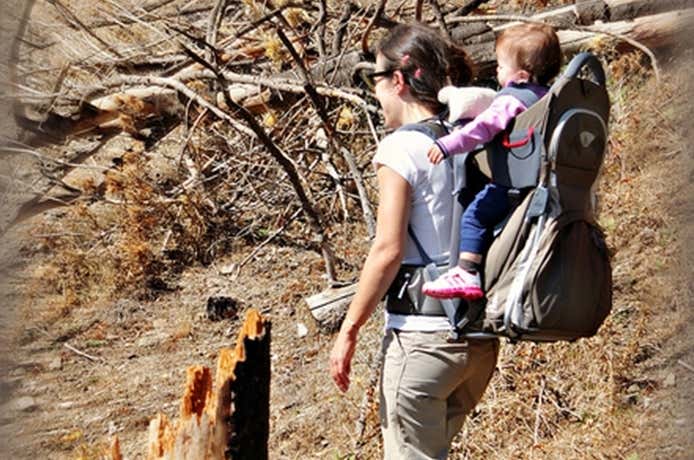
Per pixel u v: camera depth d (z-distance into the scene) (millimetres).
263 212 9070
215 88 9047
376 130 8320
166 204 8820
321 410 6664
